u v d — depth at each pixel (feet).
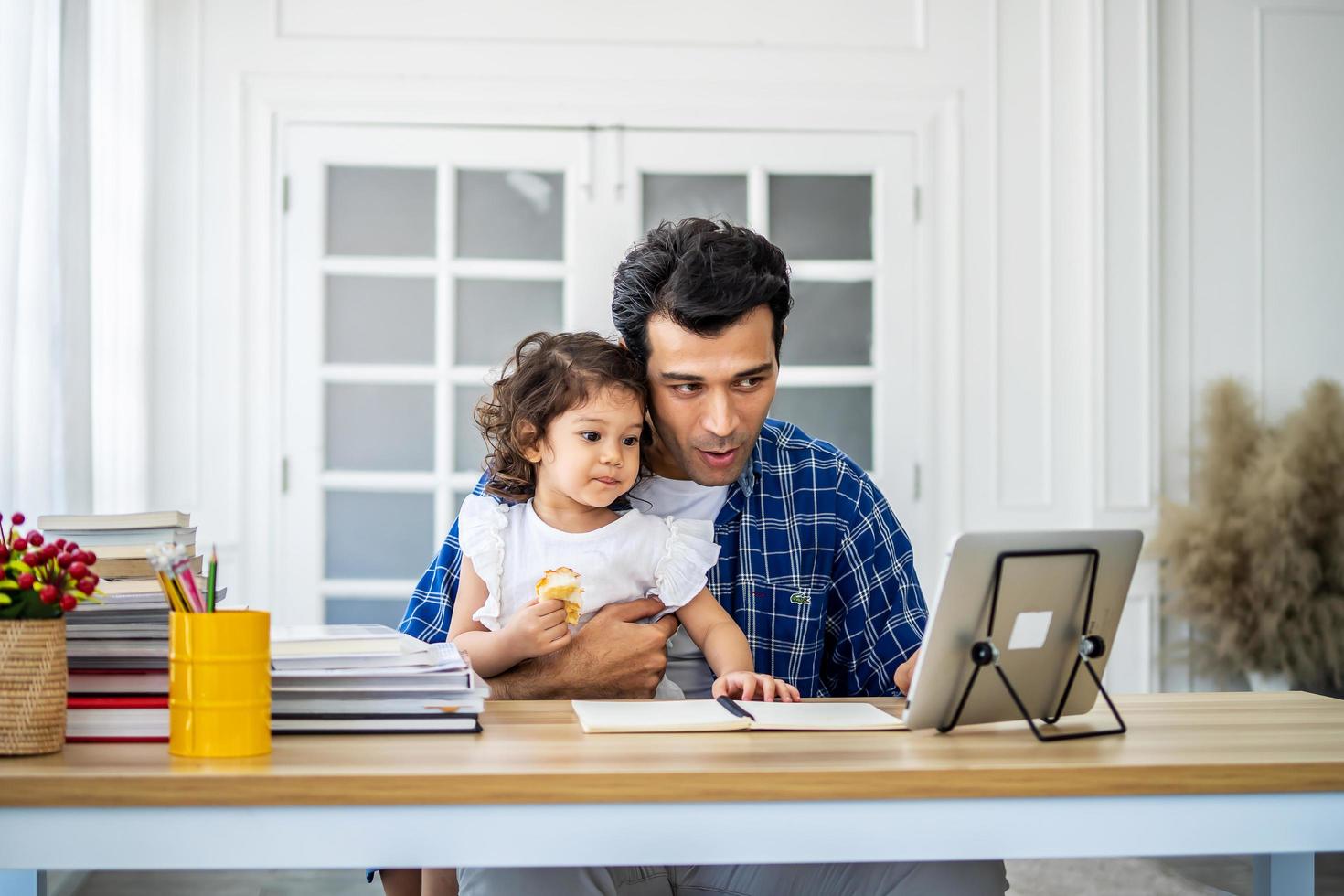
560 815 3.50
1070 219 13.23
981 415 13.14
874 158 13.07
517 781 3.46
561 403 5.60
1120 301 13.19
